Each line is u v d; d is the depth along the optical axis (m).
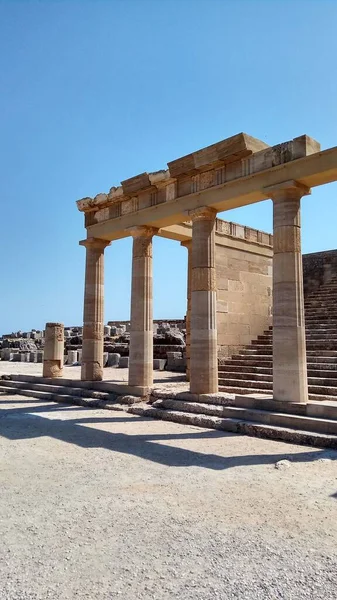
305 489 7.09
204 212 13.88
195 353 13.88
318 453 9.19
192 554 4.96
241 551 5.03
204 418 12.16
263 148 13.05
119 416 13.80
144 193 16.05
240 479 7.58
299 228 12.08
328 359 15.48
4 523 5.83
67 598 4.12
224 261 19.27
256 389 14.67
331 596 4.15
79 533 5.51
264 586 4.31
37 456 9.12
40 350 42.88
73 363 33.31
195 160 13.82
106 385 16.77
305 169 11.55
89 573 4.57
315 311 21.19
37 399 17.88
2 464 8.55
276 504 6.46
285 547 5.12
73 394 17.42
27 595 4.17
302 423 10.56
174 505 6.43
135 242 16.38
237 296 19.78
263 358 17.59
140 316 15.95
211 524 5.76
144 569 4.64
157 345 29.31
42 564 4.75
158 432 11.40
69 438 10.74
